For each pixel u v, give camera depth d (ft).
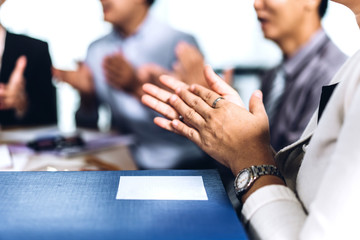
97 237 1.26
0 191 1.65
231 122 1.69
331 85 1.65
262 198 1.46
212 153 1.77
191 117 1.83
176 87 2.09
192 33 7.30
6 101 6.38
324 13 5.73
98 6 7.54
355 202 1.05
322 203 1.12
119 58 7.12
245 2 7.08
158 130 6.79
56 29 7.66
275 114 6.03
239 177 1.60
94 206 1.51
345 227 1.06
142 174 1.93
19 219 1.38
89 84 7.16
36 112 6.61
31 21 7.55
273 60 6.40
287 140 5.82
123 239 1.26
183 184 1.79
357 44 5.66
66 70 7.12
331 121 1.37
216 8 7.26
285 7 5.93
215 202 1.57
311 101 5.64
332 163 1.13
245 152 1.65
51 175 1.88
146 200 1.58
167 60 7.03
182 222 1.38
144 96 2.10
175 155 6.63
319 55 5.75
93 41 7.36
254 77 6.83
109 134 5.38
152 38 7.12
